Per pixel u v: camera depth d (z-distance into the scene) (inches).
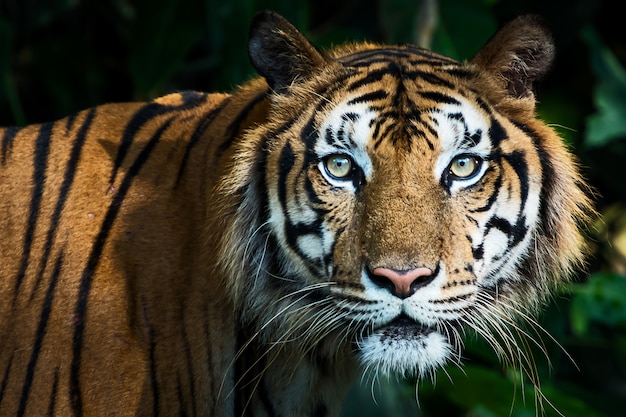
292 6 421.1
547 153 248.2
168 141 258.2
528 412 359.6
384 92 239.1
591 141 433.4
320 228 238.5
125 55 499.2
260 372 254.8
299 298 247.9
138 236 249.9
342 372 262.8
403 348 238.1
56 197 255.4
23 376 248.8
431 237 230.7
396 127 234.4
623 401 406.6
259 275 248.2
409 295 231.1
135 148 258.5
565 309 399.5
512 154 241.4
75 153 259.1
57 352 247.3
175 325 247.3
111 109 266.5
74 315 247.3
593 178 476.7
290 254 244.1
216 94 271.4
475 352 365.4
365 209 234.1
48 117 498.3
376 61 249.8
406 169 233.3
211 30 419.5
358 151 236.1
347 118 237.5
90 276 248.4
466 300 237.5
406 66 246.8
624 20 499.8
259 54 248.2
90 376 245.8
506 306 255.0
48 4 461.1
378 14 458.9
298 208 239.9
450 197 236.4
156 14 445.1
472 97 241.1
